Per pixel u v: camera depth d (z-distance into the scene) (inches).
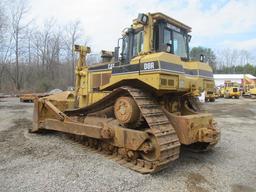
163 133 200.1
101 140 249.3
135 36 252.1
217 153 268.5
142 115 214.1
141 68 213.6
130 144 215.3
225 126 449.7
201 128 227.0
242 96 1667.1
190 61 263.0
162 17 233.0
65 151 253.9
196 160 243.8
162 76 203.3
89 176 192.1
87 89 305.3
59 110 302.2
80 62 328.5
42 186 173.3
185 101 260.1
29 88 1590.8
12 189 168.4
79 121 287.1
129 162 221.0
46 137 313.6
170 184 185.6
